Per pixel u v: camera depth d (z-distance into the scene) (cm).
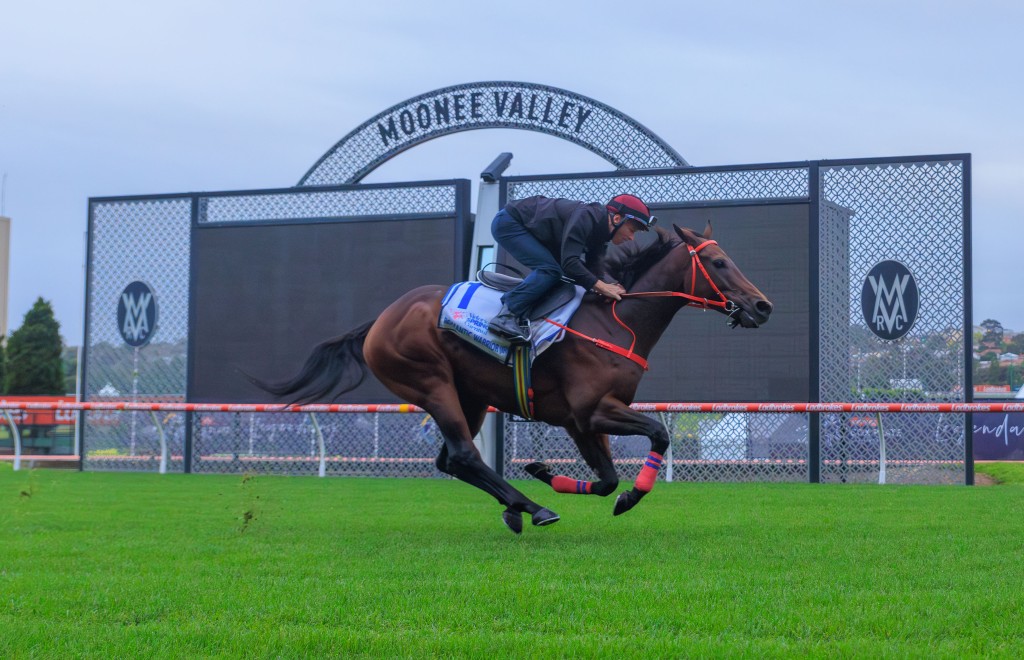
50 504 780
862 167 1082
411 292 609
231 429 1266
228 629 321
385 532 588
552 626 329
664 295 561
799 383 1077
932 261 1065
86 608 361
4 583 407
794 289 1084
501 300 569
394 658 289
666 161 1178
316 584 404
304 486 996
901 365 1070
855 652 289
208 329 1262
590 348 553
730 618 336
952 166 1059
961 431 1055
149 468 1310
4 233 4341
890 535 555
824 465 1083
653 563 455
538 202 574
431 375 582
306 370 640
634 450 1125
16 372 3425
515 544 527
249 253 1249
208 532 591
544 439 1155
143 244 1315
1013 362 4547
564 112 1218
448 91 1263
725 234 1104
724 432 1109
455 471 580
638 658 286
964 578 408
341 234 1212
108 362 1331
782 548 504
